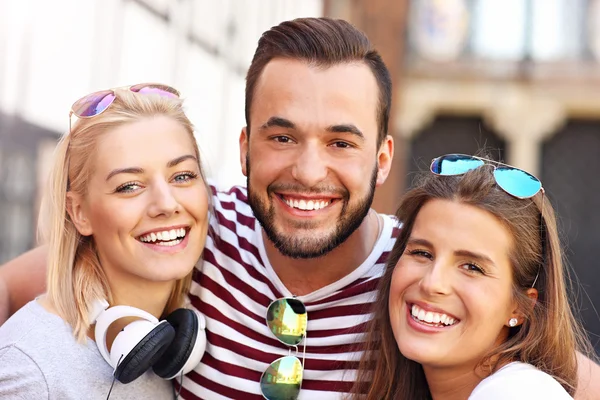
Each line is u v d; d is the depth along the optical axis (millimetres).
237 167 3566
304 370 1613
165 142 1531
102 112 1520
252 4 3562
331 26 1594
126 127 1516
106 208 1503
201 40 3285
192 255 1569
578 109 6992
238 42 3518
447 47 7043
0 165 2693
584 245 7090
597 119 7082
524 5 6926
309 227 1576
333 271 1626
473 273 1396
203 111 3287
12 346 1422
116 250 1521
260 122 1582
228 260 1696
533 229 1436
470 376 1435
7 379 1385
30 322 1476
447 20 7012
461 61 7035
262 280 1664
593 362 1633
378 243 1681
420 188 1487
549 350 1431
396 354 1554
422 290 1400
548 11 6902
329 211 1580
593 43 6852
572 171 7176
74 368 1444
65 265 1524
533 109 7000
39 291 1887
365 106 1578
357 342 1607
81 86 2850
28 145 2771
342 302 1628
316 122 1538
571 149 7172
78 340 1470
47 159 2828
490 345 1418
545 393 1262
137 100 1552
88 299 1510
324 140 1560
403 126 7094
